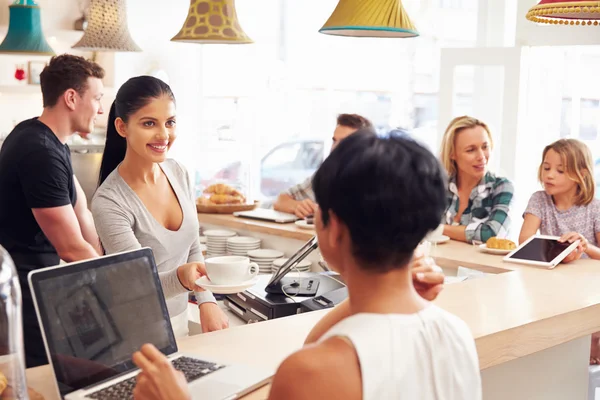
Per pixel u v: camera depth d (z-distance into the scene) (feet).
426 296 4.27
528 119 16.60
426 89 18.86
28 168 8.21
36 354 8.22
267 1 21.24
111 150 7.73
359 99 20.24
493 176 11.53
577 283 7.59
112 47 15.17
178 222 7.72
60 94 8.83
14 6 15.08
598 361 9.86
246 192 21.86
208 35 11.02
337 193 3.25
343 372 3.12
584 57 15.78
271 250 11.56
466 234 10.89
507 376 7.02
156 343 4.90
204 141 21.30
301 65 21.07
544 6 6.65
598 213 10.82
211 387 4.45
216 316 7.33
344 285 8.15
